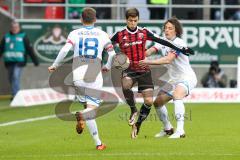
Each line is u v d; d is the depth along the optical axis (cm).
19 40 6425
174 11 6850
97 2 6875
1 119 5019
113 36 3872
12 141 3881
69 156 3322
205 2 6850
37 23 6850
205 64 6781
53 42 6850
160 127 4425
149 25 6775
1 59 6994
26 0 6888
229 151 3469
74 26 6838
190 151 3456
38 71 6881
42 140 3909
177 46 3850
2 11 6950
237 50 6781
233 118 4984
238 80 6300
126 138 3938
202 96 6266
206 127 4456
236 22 6762
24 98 6044
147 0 6819
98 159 3225
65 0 6881
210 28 6775
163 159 3228
